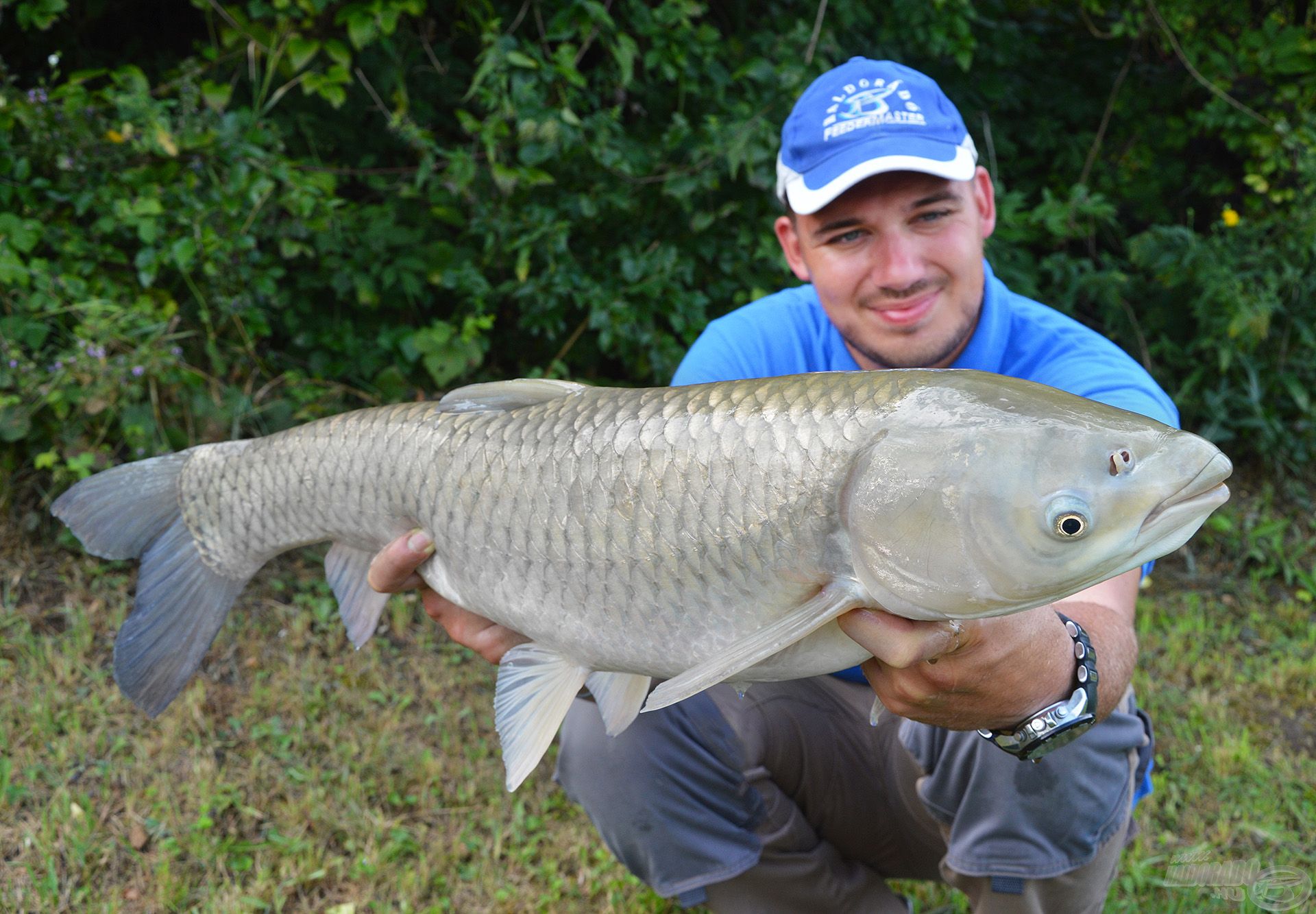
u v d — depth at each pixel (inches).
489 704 147.4
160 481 86.0
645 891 113.5
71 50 201.8
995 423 57.9
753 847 94.2
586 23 196.5
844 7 222.5
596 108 205.3
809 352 104.2
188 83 181.3
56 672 140.6
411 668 153.3
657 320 210.2
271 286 180.2
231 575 85.7
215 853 116.4
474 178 191.8
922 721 68.9
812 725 97.2
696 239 206.1
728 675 58.8
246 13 197.6
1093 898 89.1
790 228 107.2
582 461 67.5
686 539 63.9
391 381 192.9
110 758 129.3
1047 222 233.3
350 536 80.7
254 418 179.0
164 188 178.2
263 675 146.5
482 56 196.1
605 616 67.7
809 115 94.4
